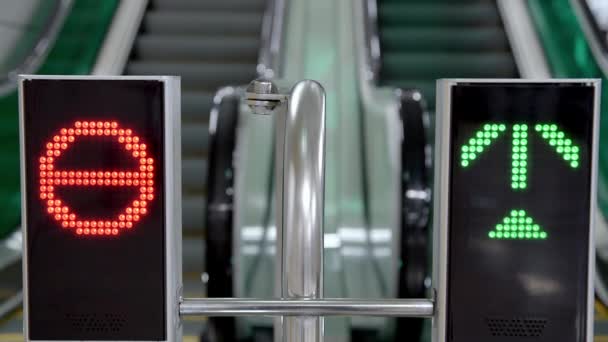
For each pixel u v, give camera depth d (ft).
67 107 3.43
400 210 14.53
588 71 21.01
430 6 28.09
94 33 25.17
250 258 17.30
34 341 3.52
